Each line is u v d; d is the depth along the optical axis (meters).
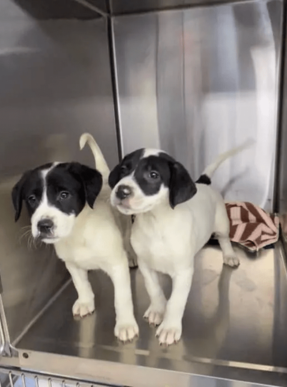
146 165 0.47
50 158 0.62
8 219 0.52
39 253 0.60
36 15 0.59
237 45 0.82
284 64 0.80
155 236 0.50
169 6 0.82
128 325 0.53
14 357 0.52
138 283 0.65
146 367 0.47
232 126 0.86
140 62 0.87
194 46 0.84
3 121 0.51
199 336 0.51
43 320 0.57
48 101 0.62
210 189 0.64
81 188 0.50
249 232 0.76
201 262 0.70
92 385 0.49
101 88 0.82
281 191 0.81
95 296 0.62
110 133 0.87
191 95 0.86
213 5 0.81
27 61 0.56
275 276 0.65
